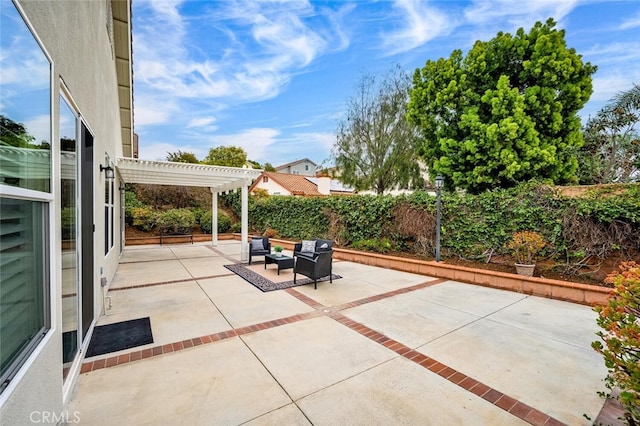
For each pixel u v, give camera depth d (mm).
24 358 1638
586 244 5926
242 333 3891
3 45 1437
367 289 6086
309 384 2779
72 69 2738
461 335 3887
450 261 7656
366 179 13641
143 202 15727
